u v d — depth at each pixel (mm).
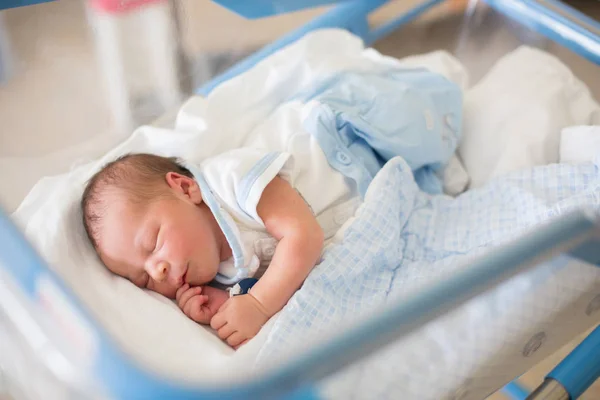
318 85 1057
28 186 893
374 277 815
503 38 1329
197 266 802
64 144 980
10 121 944
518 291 642
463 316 621
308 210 841
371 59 1158
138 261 786
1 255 490
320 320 729
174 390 414
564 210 710
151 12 1045
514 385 1042
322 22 1297
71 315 447
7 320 496
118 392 419
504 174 947
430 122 1011
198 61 1165
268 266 844
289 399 471
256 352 682
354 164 934
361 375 573
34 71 976
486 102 1154
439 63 1276
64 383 446
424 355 619
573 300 720
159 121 1113
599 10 1735
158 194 811
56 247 771
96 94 1040
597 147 974
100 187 820
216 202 820
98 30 1013
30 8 927
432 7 1402
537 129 1072
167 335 724
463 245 865
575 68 1218
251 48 1239
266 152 876
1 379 579
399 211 890
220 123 1064
